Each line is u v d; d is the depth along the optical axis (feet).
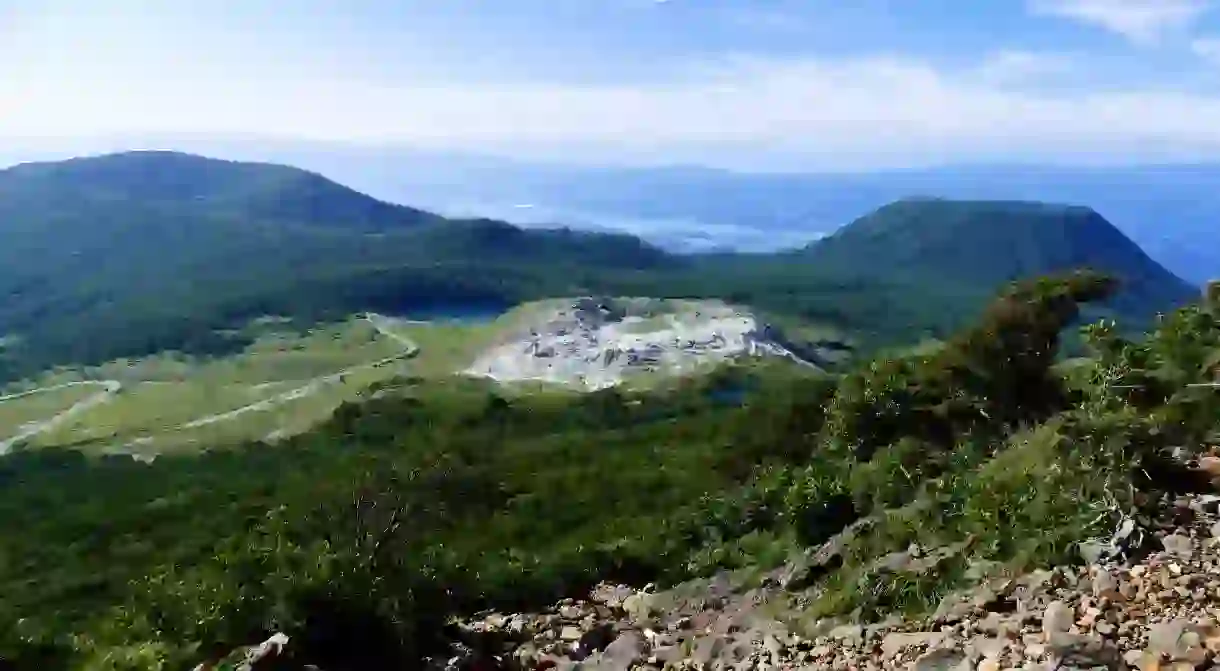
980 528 39.93
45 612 101.71
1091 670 21.61
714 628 43.68
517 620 49.06
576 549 68.74
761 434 120.57
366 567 42.70
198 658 40.04
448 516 88.63
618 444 193.47
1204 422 39.60
